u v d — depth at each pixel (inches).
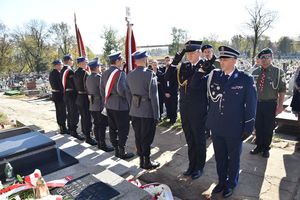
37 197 95.9
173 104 251.6
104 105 178.9
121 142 177.0
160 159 175.9
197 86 135.6
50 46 1941.4
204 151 146.5
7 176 112.0
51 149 137.2
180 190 135.9
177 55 156.5
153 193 115.3
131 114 157.4
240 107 120.3
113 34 1321.4
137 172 129.4
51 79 229.9
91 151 149.9
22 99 610.2
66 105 226.8
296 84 187.6
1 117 322.7
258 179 143.2
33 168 124.0
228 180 129.3
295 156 170.9
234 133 121.4
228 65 121.1
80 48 259.6
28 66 1977.1
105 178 109.7
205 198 128.1
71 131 229.3
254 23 1162.0
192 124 141.3
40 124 294.7
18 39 1882.4
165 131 237.0
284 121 243.0
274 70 165.6
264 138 170.7
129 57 209.0
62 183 104.7
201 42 143.2
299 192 130.0
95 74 191.5
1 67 1775.3
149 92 148.6
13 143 135.9
